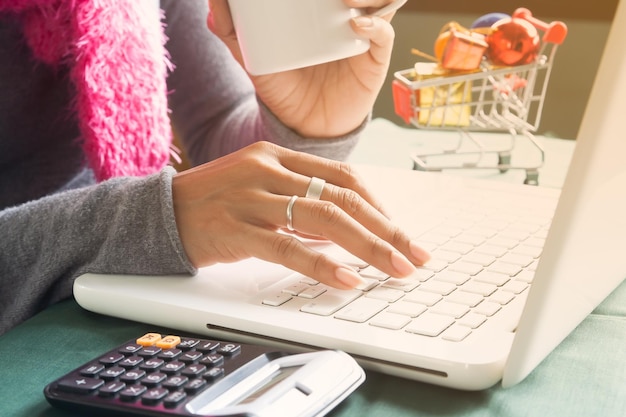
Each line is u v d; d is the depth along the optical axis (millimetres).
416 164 1002
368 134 1154
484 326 492
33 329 566
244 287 574
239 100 1108
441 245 649
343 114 892
